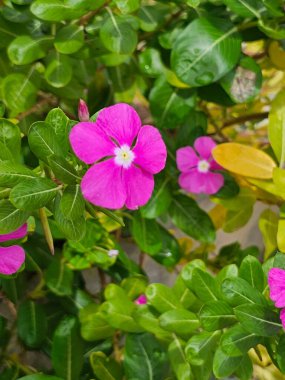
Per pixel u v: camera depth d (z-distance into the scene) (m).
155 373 0.26
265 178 0.27
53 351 0.26
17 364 0.27
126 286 0.28
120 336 0.29
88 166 0.19
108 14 0.27
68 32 0.27
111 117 0.19
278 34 0.26
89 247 0.28
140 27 0.29
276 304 0.19
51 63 0.28
